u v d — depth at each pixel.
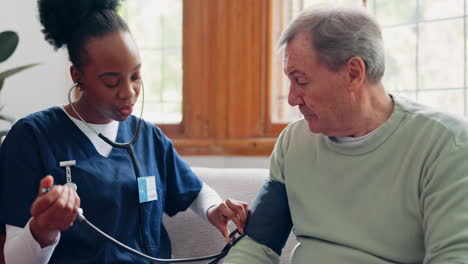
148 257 1.47
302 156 1.50
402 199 1.32
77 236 1.47
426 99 2.48
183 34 2.95
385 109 1.38
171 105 3.16
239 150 2.78
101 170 1.53
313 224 1.43
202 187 1.79
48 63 3.15
